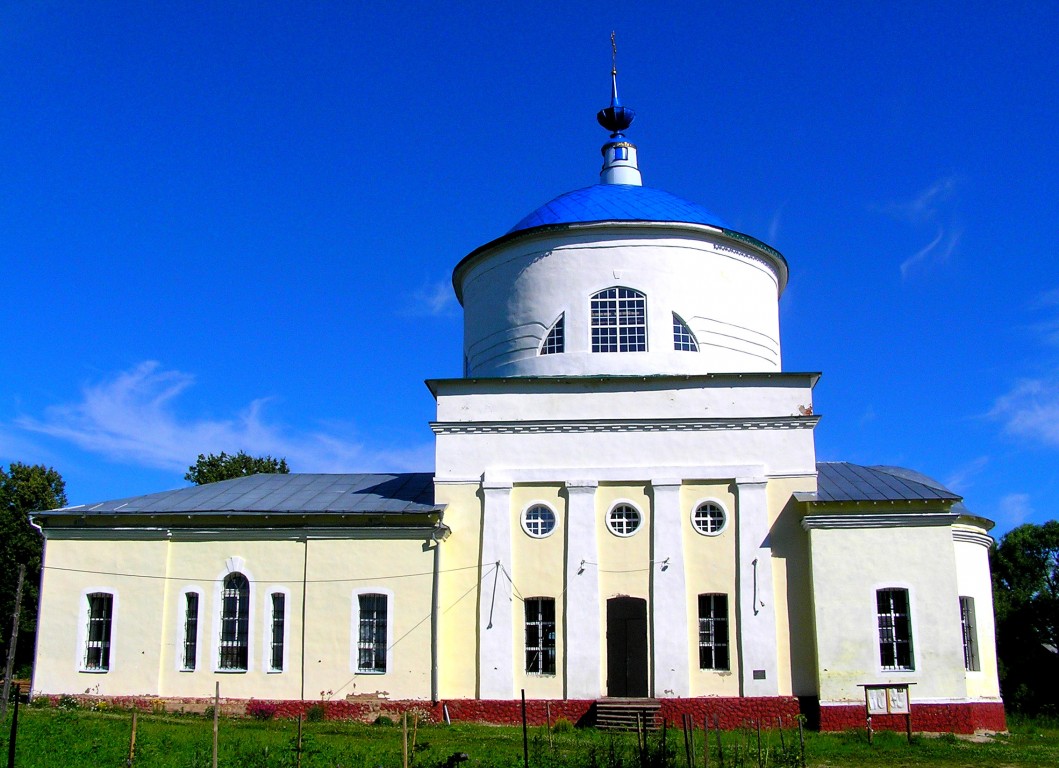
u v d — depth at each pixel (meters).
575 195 42.53
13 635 28.47
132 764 23.50
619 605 40.91
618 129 46.38
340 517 36.19
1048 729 37.31
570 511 35.62
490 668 34.62
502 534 35.72
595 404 36.59
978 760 27.78
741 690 33.78
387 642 35.22
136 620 36.47
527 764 23.41
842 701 32.94
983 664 35.97
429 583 35.56
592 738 30.67
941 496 34.09
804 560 34.72
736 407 36.25
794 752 26.52
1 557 61.47
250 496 39.06
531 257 40.16
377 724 33.59
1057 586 53.44
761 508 35.12
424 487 39.28
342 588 35.88
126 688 35.91
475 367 41.88
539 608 35.31
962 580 36.28
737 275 40.28
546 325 39.12
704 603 34.84
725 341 39.12
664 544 35.12
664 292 38.78
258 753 24.61
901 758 27.91
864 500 34.06
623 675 40.03
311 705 34.81
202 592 36.50
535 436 36.44
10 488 63.28
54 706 35.31
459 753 23.83
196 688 35.69
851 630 33.44
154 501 38.66
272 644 35.91
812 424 35.72
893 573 33.78
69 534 37.38
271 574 36.31
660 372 37.91
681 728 32.91
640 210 40.50
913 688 32.88
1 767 22.73
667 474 35.69
